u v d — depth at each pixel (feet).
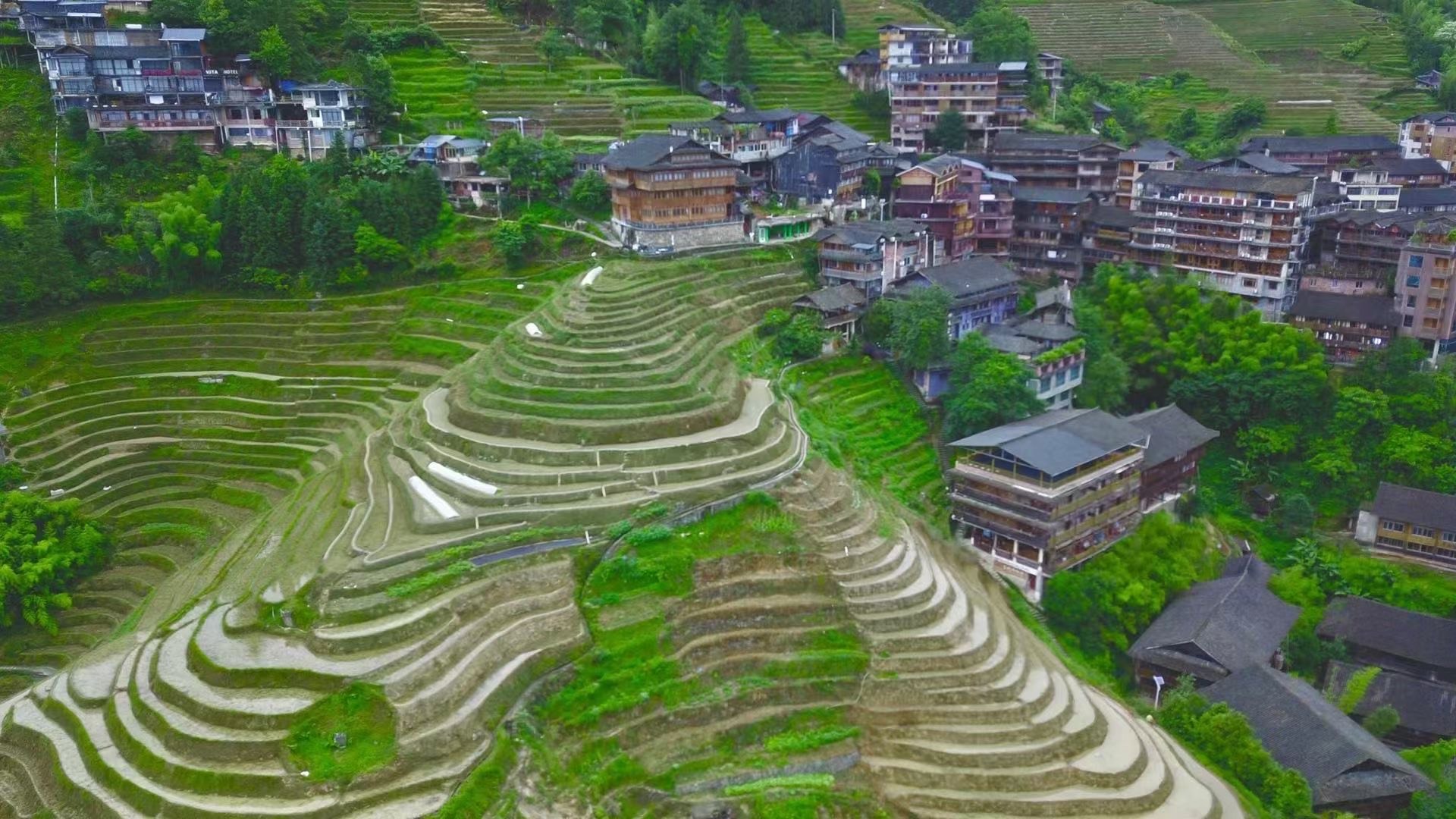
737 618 177.06
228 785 138.00
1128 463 229.04
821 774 157.89
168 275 288.10
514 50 411.13
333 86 336.70
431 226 312.09
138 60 327.67
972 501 225.97
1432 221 293.84
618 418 220.43
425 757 144.36
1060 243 341.62
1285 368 277.03
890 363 282.97
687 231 302.86
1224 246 316.81
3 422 244.42
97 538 212.02
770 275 298.35
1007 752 163.32
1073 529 220.64
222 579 188.55
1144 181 334.03
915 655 177.88
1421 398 266.57
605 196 320.50
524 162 322.55
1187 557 236.22
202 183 303.27
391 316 283.59
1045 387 261.44
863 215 338.13
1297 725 184.96
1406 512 246.06
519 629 166.71
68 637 195.21
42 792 145.07
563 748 152.87
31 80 342.85
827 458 225.15
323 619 165.78
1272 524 262.88
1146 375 294.05
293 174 299.17
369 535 189.16
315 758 141.79
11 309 269.23
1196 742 181.78
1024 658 185.78
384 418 242.99
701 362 244.22
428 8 427.74
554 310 263.29
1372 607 225.97
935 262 328.08
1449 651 212.43
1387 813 175.01
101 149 313.94
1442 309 279.08
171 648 164.96
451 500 199.93
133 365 266.36
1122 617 217.77
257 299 288.71
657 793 149.89
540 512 192.24
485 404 227.40
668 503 196.13
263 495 226.38
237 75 339.16
